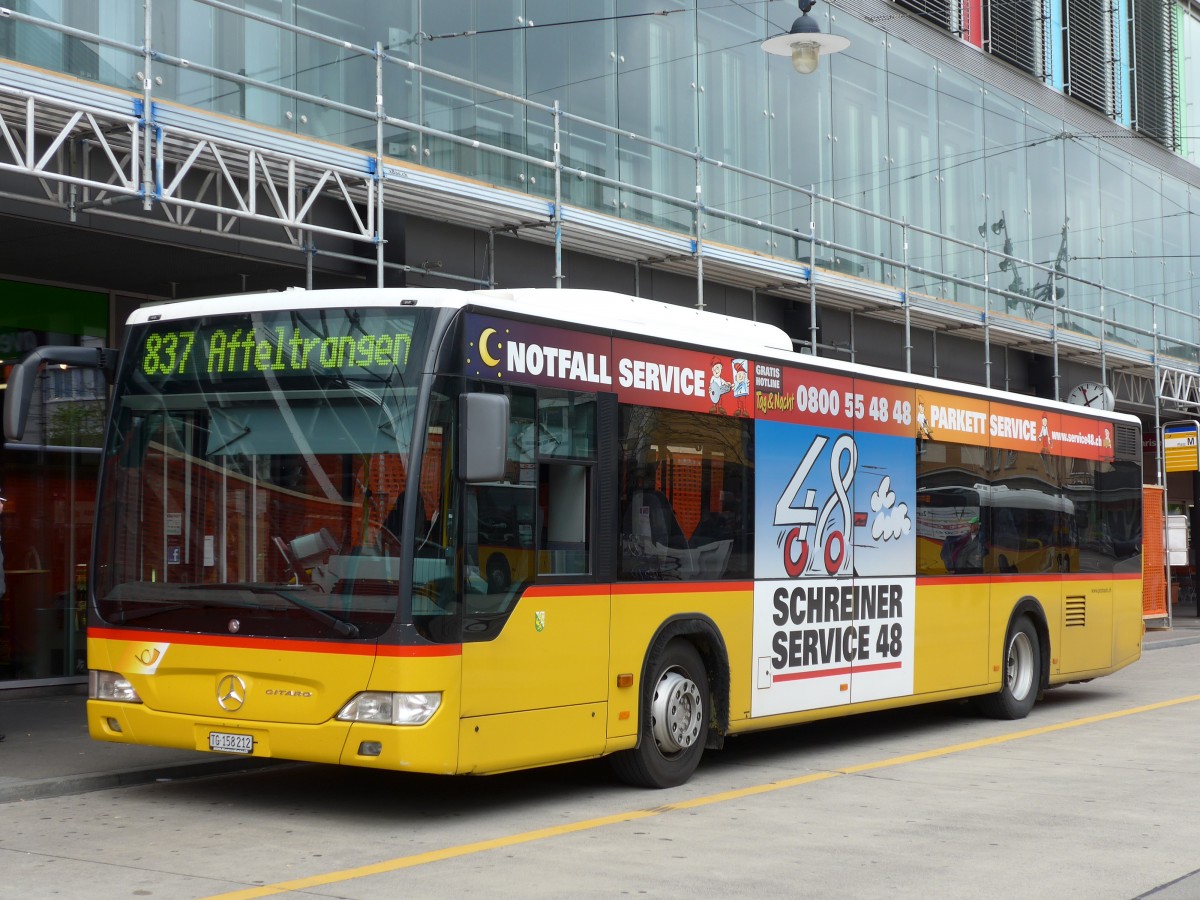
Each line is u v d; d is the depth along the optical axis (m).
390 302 8.38
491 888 6.92
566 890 6.89
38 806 9.10
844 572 11.70
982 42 25.75
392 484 8.12
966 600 13.41
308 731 8.13
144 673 8.70
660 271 17.67
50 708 13.30
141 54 11.05
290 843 7.98
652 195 16.08
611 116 17.72
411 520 8.03
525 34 16.48
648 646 9.61
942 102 24.44
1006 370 25.00
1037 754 11.84
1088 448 15.97
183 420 8.80
